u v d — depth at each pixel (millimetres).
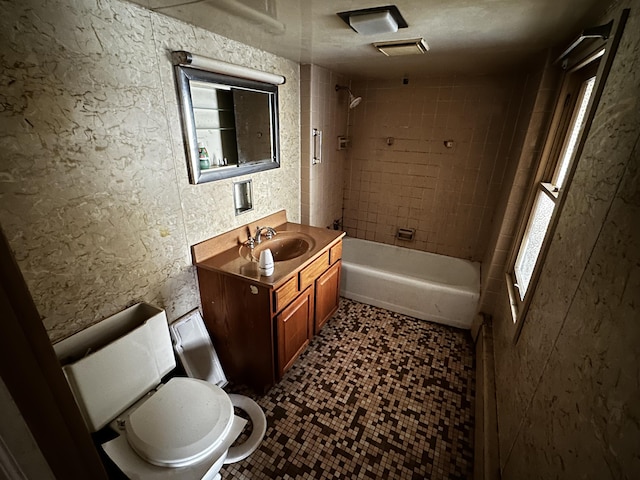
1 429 394
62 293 1146
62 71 1017
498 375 1621
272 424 1651
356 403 1781
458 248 3066
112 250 1281
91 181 1161
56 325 1149
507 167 2543
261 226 2148
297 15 1251
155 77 1306
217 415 1213
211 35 1510
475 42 1630
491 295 2281
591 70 1396
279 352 1736
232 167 1804
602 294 691
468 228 2955
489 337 2074
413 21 1316
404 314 2629
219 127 1734
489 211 2816
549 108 1830
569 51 1344
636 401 488
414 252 3223
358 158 3195
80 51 1051
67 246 1130
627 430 494
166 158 1428
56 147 1043
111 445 1136
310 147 2438
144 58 1249
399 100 2832
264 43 1688
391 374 1994
